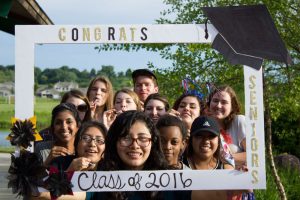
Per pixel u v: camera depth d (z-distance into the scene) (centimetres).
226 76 630
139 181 310
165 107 407
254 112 319
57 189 303
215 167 349
